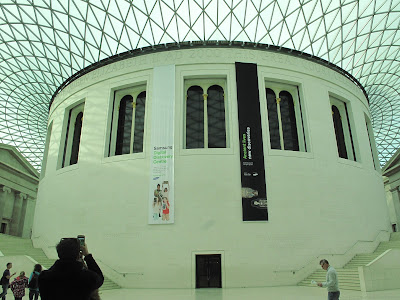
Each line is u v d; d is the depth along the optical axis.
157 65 22.45
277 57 23.02
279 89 23.64
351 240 20.86
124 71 23.25
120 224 19.70
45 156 29.16
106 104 23.16
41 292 2.85
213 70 21.94
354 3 24.31
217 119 22.02
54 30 26.73
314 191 20.73
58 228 21.81
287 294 13.68
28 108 39.28
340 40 26.36
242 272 18.12
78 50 27.81
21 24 26.95
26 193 43.56
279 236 19.06
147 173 20.19
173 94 21.44
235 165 19.92
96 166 21.70
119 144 23.06
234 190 19.44
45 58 29.84
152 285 18.11
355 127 25.25
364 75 31.12
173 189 19.50
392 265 14.97
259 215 19.16
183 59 22.28
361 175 23.52
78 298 2.83
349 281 15.53
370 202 23.25
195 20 23.78
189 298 12.85
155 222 19.09
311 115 22.64
